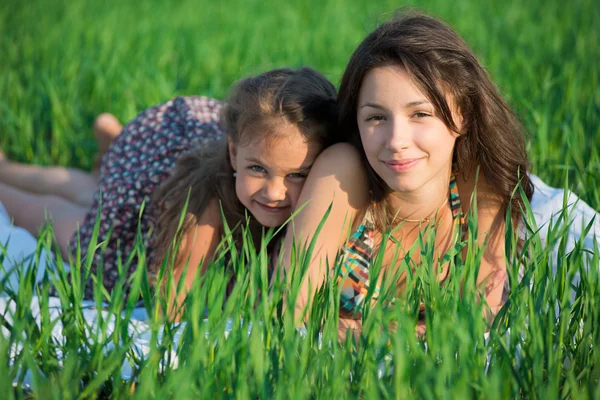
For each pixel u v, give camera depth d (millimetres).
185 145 4434
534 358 2496
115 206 4320
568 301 2809
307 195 3416
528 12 10734
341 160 3424
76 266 2795
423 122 3113
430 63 3082
